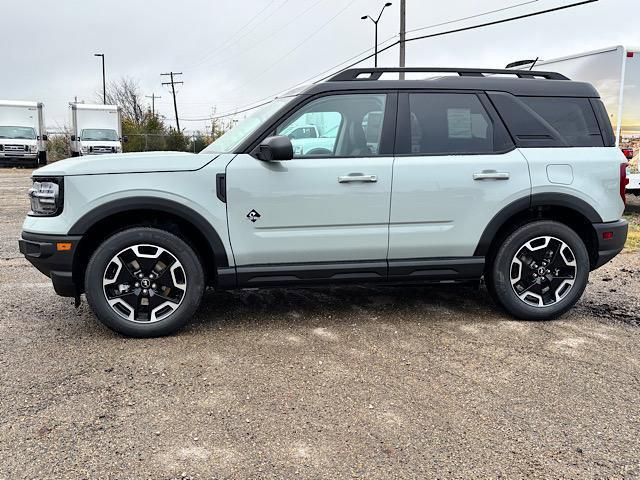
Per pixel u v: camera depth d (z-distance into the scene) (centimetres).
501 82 446
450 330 429
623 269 644
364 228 417
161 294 404
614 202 450
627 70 1020
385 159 418
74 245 383
